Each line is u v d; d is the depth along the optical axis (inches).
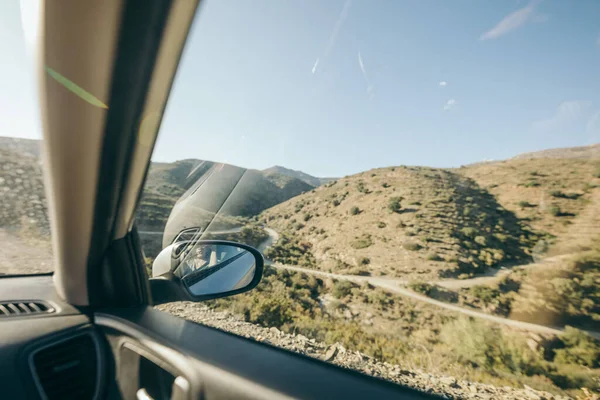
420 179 3388.3
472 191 2947.8
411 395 27.6
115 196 38.3
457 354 645.9
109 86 30.0
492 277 1667.1
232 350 34.5
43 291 49.0
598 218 1948.8
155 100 34.0
